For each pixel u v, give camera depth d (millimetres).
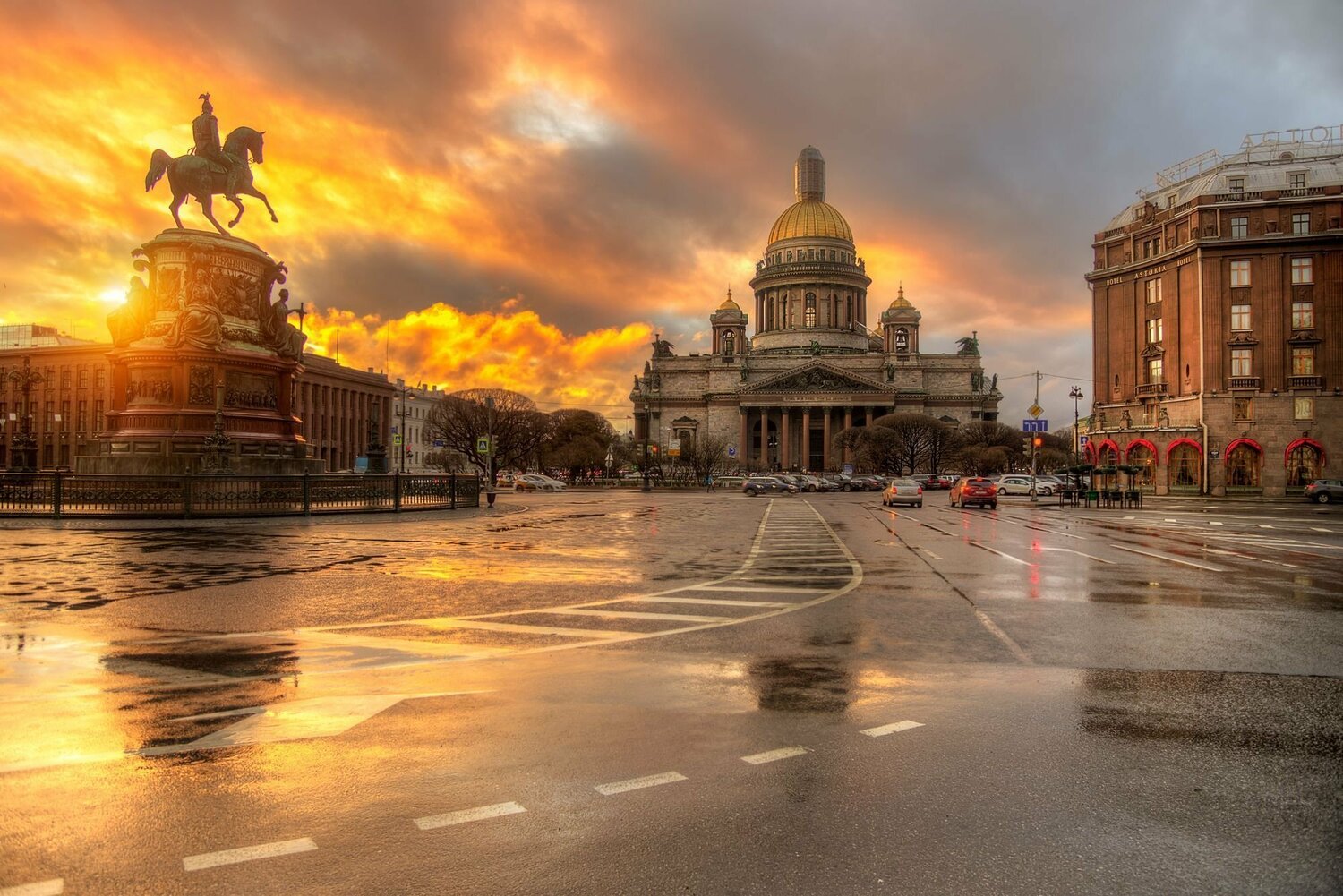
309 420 129375
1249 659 11055
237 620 13438
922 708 8781
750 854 5523
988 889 5098
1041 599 16031
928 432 126375
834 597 16203
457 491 48281
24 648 11367
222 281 42875
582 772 6902
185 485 34156
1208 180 76188
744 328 178625
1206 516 47062
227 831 5789
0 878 5121
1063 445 147250
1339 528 36625
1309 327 69688
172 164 43312
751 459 164125
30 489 35625
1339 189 69688
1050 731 8023
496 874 5250
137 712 8477
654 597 16141
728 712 8617
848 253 183125
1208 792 6578
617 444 153125
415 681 9727
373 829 5844
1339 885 5180
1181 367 74750
